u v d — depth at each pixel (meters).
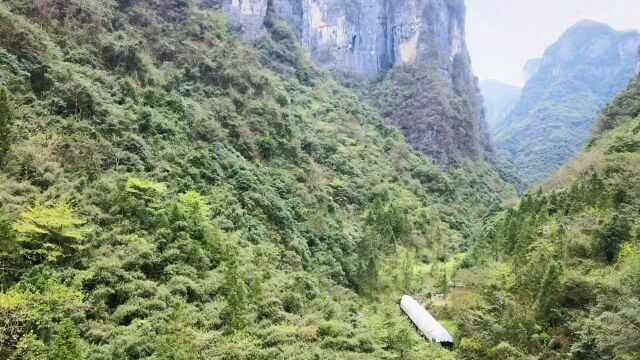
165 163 45.16
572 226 42.22
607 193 45.53
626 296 29.25
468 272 50.22
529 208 56.12
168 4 77.25
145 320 27.88
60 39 51.53
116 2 68.62
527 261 41.28
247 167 55.56
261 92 76.12
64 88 42.78
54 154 37.25
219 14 100.31
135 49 57.94
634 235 37.59
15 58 42.16
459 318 41.94
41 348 22.62
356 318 42.38
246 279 36.56
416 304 49.88
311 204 62.47
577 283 33.75
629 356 25.59
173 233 36.22
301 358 29.95
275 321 34.34
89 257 31.42
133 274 31.42
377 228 67.94
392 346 37.81
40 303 25.62
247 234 45.25
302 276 43.03
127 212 36.19
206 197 45.88
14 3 50.41
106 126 43.50
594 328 28.56
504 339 33.62
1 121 34.09
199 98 63.50
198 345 26.70
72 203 34.06
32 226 28.97
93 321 27.23
